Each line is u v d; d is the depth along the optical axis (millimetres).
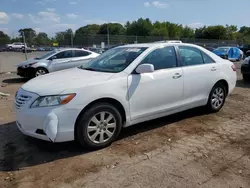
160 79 4207
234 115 5309
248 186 2820
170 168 3174
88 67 4539
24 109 3443
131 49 4484
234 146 3816
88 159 3408
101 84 3582
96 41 23812
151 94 4117
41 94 3365
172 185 2826
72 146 3799
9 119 5129
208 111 5371
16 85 9695
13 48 35844
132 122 4012
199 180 2922
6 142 3971
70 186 2820
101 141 3674
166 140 4012
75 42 22938
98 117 3621
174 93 4453
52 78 3908
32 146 3822
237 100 6680
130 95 3873
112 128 3775
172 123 4793
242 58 22453
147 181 2900
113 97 3678
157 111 4273
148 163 3295
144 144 3867
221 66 5289
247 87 8672
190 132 4352
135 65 4020
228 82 5445
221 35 71625
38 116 3305
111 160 3377
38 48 26797
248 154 3561
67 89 3373
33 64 10578
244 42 40438
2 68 15469
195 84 4789
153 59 4266
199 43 33656
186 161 3348
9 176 3023
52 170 3146
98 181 2906
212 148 3740
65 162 3336
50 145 3848
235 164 3283
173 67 4488
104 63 4441
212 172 3090
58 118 3287
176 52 4609
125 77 3838
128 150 3666
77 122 3465
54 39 22609
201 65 4945
